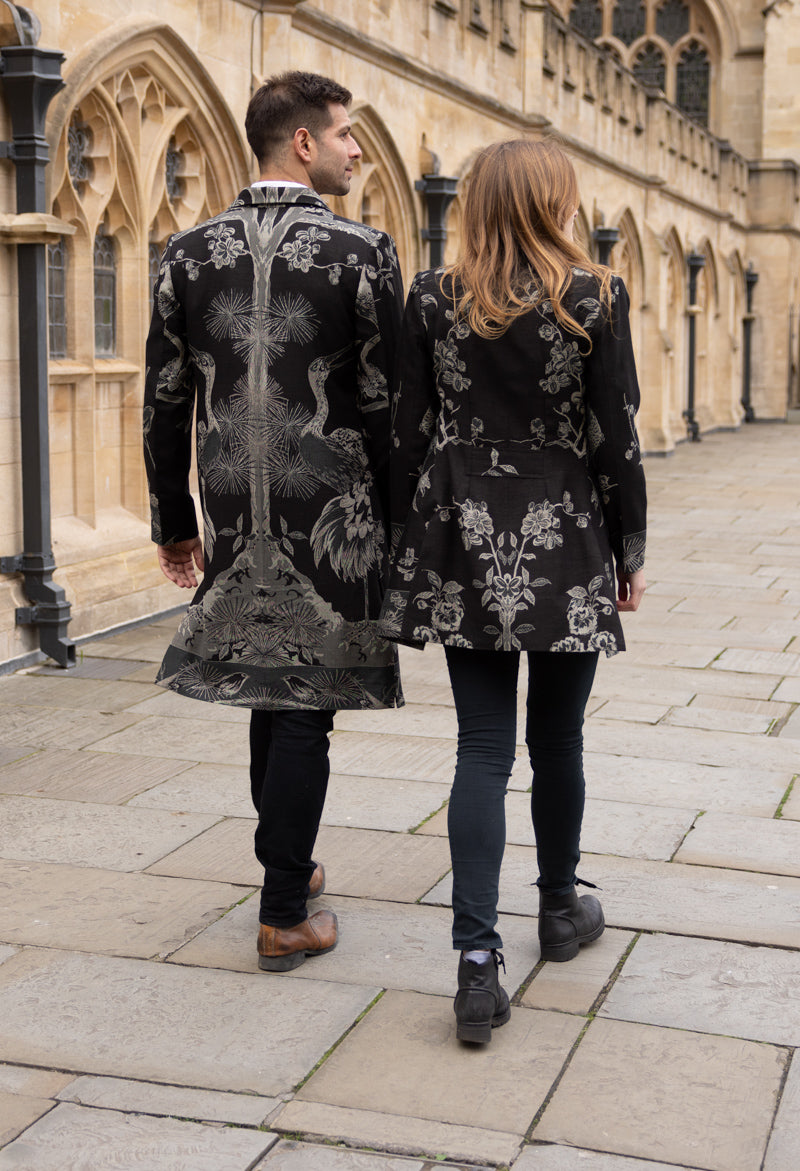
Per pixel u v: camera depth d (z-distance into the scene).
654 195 20.55
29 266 5.94
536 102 14.49
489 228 2.54
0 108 5.88
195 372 2.85
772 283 29.12
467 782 2.61
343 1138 2.28
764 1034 2.67
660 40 33.16
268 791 2.86
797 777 4.51
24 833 3.87
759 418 29.56
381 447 2.76
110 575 7.01
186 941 3.11
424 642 2.58
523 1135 2.29
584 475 2.57
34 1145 2.26
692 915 3.29
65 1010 2.76
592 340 2.47
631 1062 2.55
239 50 8.12
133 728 5.07
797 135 31.11
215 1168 2.19
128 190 7.25
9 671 5.98
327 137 2.84
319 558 2.77
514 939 3.12
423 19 11.33
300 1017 2.72
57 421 6.84
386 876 3.51
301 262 2.69
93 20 6.61
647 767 4.60
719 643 6.87
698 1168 2.19
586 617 2.53
